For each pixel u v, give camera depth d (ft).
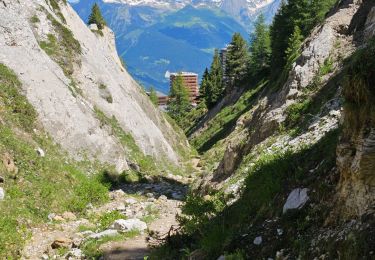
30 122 86.58
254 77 258.37
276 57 183.52
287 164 36.91
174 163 151.12
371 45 23.82
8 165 67.21
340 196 24.57
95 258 49.34
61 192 73.20
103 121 112.88
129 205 79.41
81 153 95.25
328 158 29.71
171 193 93.04
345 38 77.92
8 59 94.27
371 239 20.13
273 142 65.67
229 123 217.97
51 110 94.63
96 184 84.07
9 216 57.98
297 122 66.39
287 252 25.91
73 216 68.44
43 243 55.88
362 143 22.86
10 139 74.49
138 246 53.01
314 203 27.32
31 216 61.87
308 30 163.32
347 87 23.97
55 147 89.56
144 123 149.59
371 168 22.25
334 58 74.43
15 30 101.04
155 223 65.31
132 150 124.77
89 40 168.04
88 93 127.65
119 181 98.63
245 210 36.83
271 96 92.84
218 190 66.08
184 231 45.11
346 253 20.95
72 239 57.06
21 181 67.72
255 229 30.99
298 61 81.51
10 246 51.16
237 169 68.90
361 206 22.43
